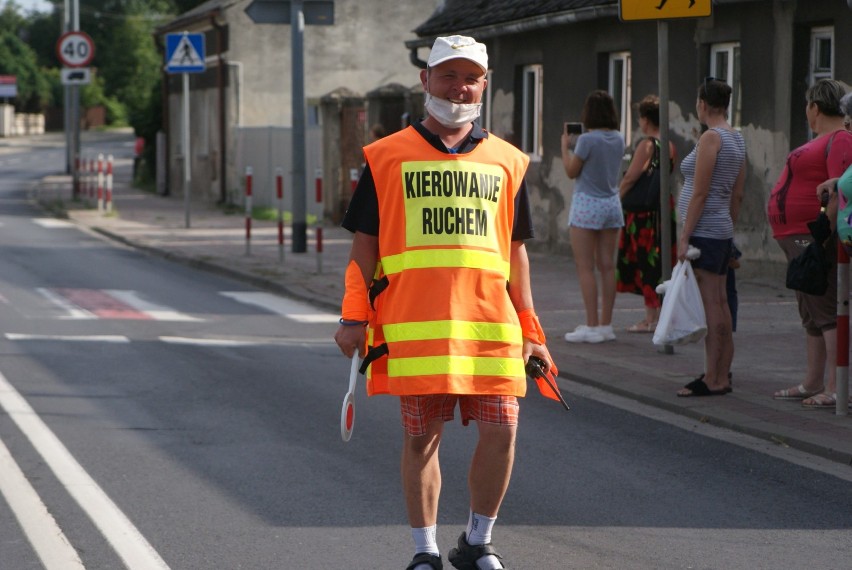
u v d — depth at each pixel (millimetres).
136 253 29109
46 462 9977
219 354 15398
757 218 20875
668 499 8945
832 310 11500
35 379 13547
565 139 15398
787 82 20016
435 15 32875
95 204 45469
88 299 20641
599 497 9000
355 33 46062
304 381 13633
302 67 27406
